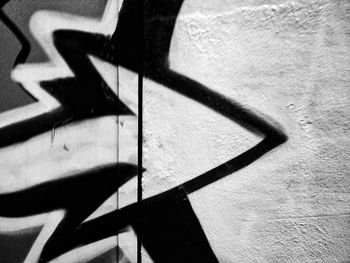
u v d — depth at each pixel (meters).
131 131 1.10
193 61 1.04
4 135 1.07
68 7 1.04
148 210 1.12
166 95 1.06
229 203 1.09
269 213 1.08
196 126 1.07
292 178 1.06
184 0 1.02
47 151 1.10
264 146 1.06
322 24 0.99
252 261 1.11
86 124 1.10
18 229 1.12
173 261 1.13
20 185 1.10
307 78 1.01
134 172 1.12
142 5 1.04
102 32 1.06
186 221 1.11
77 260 1.15
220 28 1.02
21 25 1.04
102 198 1.13
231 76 1.04
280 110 1.04
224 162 1.08
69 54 1.06
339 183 1.06
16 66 1.05
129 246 1.14
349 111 1.02
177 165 1.09
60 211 1.12
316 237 1.09
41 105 1.08
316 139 1.04
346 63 1.00
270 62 1.02
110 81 1.08
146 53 1.06
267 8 0.99
